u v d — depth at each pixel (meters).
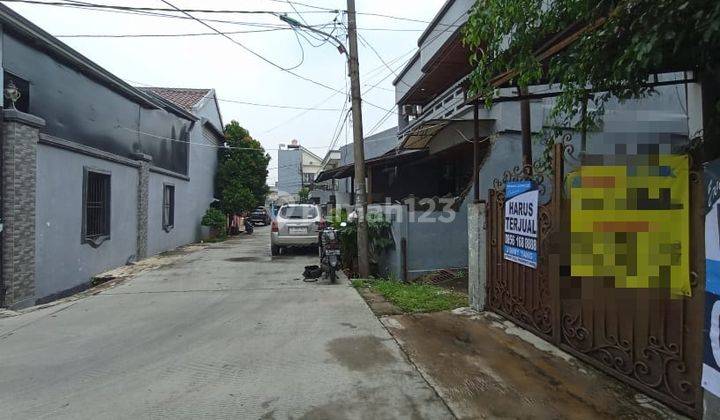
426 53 14.20
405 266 8.94
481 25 3.95
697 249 2.93
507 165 9.20
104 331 5.24
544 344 4.55
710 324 2.65
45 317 5.93
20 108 7.53
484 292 5.93
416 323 5.41
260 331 5.14
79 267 8.73
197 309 6.25
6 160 6.62
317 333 5.04
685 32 2.43
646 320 3.36
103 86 10.13
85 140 9.38
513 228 5.24
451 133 11.06
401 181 15.50
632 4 2.61
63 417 3.15
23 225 6.84
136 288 7.82
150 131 13.07
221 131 22.22
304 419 3.07
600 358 3.86
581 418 3.05
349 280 8.51
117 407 3.29
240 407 3.26
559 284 4.40
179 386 3.65
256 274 9.23
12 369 4.07
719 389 2.58
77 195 8.69
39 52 7.90
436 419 3.06
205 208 19.83
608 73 3.23
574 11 3.40
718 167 2.62
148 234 12.56
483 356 4.24
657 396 3.24
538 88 7.46
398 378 3.75
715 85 3.48
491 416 3.09
